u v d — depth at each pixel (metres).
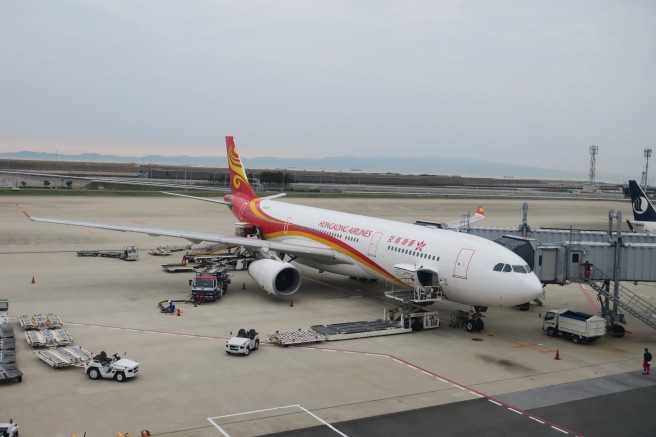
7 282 41.56
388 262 35.03
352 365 25.75
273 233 48.28
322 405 21.22
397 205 117.50
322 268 42.78
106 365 23.22
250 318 33.41
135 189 140.25
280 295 38.94
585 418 20.77
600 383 24.38
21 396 21.31
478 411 21.14
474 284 29.77
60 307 34.72
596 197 175.88
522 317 35.81
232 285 42.97
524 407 21.62
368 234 37.34
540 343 30.16
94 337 28.83
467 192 187.62
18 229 69.25
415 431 19.33
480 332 31.98
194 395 21.80
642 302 41.59
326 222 42.31
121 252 54.66
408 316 31.50
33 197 108.31
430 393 22.72
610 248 33.28
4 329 28.28
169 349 27.25
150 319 32.56
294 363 25.78
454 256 30.98
